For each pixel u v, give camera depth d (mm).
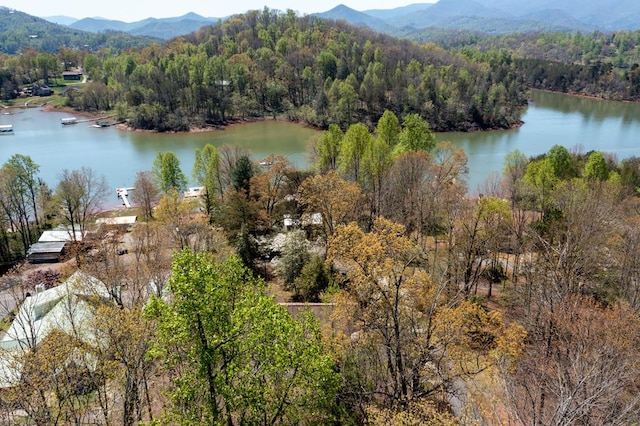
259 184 63156
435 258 46562
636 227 42094
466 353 29359
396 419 22609
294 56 193875
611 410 20594
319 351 24953
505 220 50688
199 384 22234
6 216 72875
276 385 23969
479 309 30781
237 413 26828
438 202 58156
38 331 37875
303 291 46531
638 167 81625
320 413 25828
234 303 26453
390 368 27781
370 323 28578
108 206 87375
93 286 39750
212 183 73188
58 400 25641
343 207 51250
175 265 22141
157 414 28594
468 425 23062
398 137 86000
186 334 21328
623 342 25141
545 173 64125
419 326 30047
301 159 112062
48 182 100000
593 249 40000
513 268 51562
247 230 54688
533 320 32188
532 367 26453
